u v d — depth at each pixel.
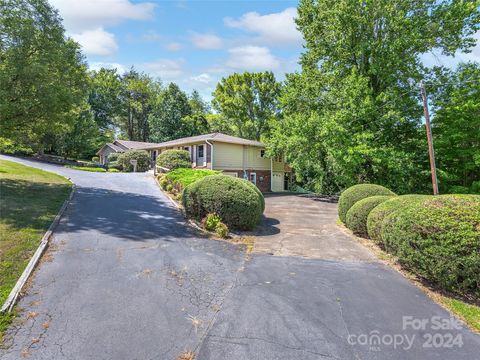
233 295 4.80
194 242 7.64
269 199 20.47
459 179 18.09
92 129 32.94
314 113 19.72
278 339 3.62
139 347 3.44
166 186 14.55
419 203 5.69
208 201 9.41
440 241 4.97
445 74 18.36
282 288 5.12
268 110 38.81
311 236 9.14
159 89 50.88
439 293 5.07
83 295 4.56
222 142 22.83
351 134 18.00
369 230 7.99
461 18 17.31
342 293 4.97
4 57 10.73
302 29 22.09
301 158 21.41
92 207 10.14
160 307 4.34
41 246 6.21
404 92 18.62
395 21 17.55
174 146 25.91
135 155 27.39
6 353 3.27
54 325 3.79
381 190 10.41
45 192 11.15
